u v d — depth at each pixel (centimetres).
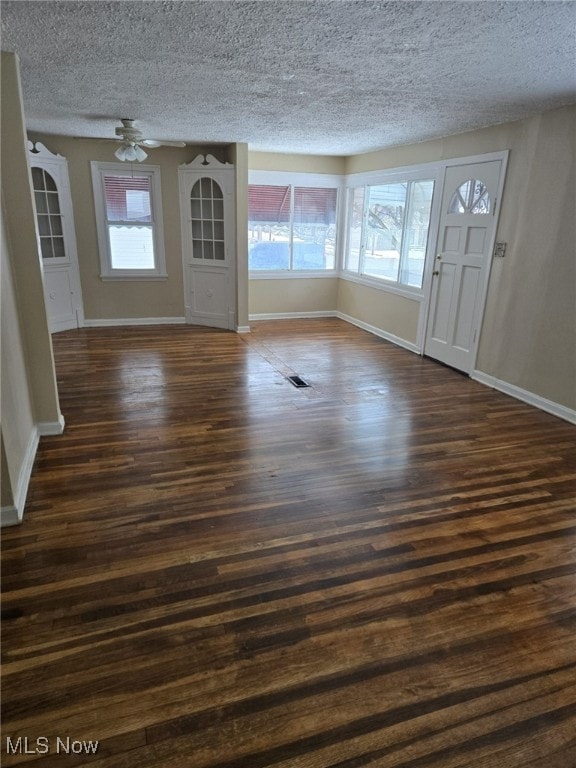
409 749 141
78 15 211
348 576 209
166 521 243
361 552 225
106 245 636
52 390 327
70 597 193
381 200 629
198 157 609
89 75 303
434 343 538
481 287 459
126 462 300
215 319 673
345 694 157
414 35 229
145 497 263
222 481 281
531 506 265
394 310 611
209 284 662
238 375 474
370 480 288
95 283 647
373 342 617
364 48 249
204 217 640
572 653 175
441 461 313
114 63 278
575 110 353
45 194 584
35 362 317
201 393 423
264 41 241
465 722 149
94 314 659
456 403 414
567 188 365
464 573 213
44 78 312
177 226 653
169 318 691
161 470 292
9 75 263
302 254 730
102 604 190
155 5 200
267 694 156
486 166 442
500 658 171
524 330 414
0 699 152
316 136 522
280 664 167
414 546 230
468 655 172
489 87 314
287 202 698
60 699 152
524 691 159
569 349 375
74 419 363
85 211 615
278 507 258
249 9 202
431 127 451
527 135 395
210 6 201
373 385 456
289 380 463
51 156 571
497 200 430
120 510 251
